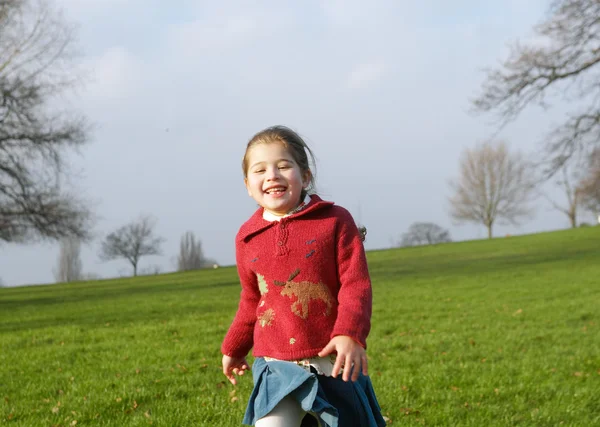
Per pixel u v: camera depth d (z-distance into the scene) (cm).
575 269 2245
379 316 1194
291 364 275
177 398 558
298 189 300
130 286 2906
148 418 479
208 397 545
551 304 1300
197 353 805
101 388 597
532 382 586
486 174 7350
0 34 2695
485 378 604
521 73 2370
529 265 2569
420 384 586
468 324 1054
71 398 564
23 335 1102
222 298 1798
